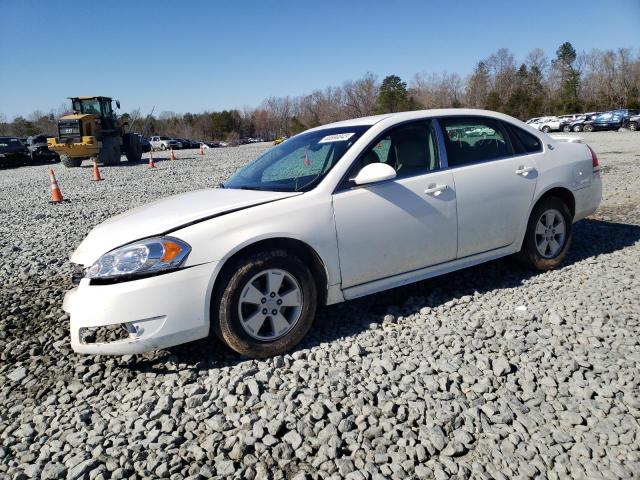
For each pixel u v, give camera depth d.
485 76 81.50
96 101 23.78
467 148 4.08
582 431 2.35
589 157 4.75
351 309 3.94
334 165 3.53
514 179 4.16
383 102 77.50
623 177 9.78
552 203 4.42
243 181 3.98
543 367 2.90
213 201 3.49
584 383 2.70
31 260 6.06
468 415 2.51
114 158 23.92
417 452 2.26
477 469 2.15
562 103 68.44
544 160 4.39
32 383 3.15
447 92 83.25
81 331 2.96
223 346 3.41
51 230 8.00
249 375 3.01
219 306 3.06
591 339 3.16
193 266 2.98
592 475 2.08
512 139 4.34
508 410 2.51
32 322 4.13
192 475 2.21
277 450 2.32
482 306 3.83
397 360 3.08
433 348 3.20
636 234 5.60
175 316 2.95
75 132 22.12
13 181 18.16
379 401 2.67
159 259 2.94
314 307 3.33
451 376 2.86
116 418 2.68
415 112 4.01
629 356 2.93
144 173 17.89
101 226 3.55
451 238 3.87
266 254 3.13
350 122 4.12
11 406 2.92
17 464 2.38
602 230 5.84
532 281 4.28
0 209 10.74
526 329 3.36
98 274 2.98
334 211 3.38
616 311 3.54
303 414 2.60
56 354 3.54
